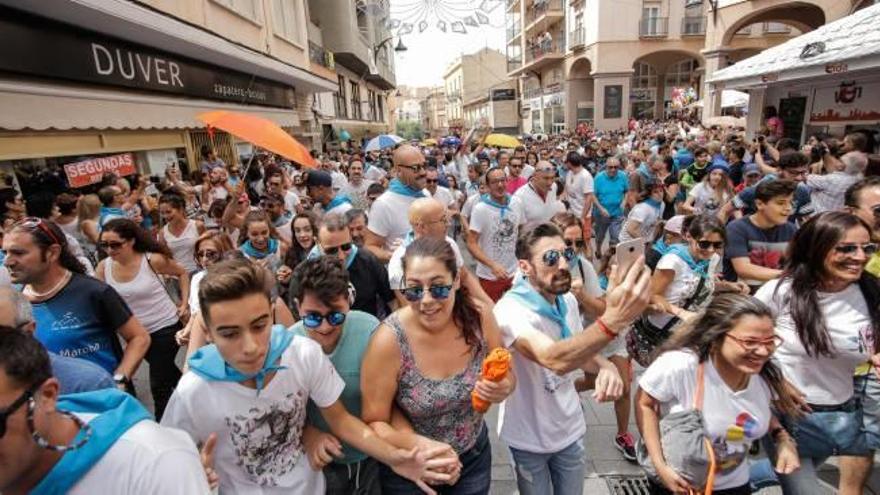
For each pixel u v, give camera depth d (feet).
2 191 16.03
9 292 6.08
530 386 7.50
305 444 6.46
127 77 24.61
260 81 45.29
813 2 58.03
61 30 20.34
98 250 16.62
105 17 20.44
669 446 6.61
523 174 29.22
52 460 3.58
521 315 7.14
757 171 20.04
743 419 6.61
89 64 21.79
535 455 7.66
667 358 6.97
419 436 6.15
